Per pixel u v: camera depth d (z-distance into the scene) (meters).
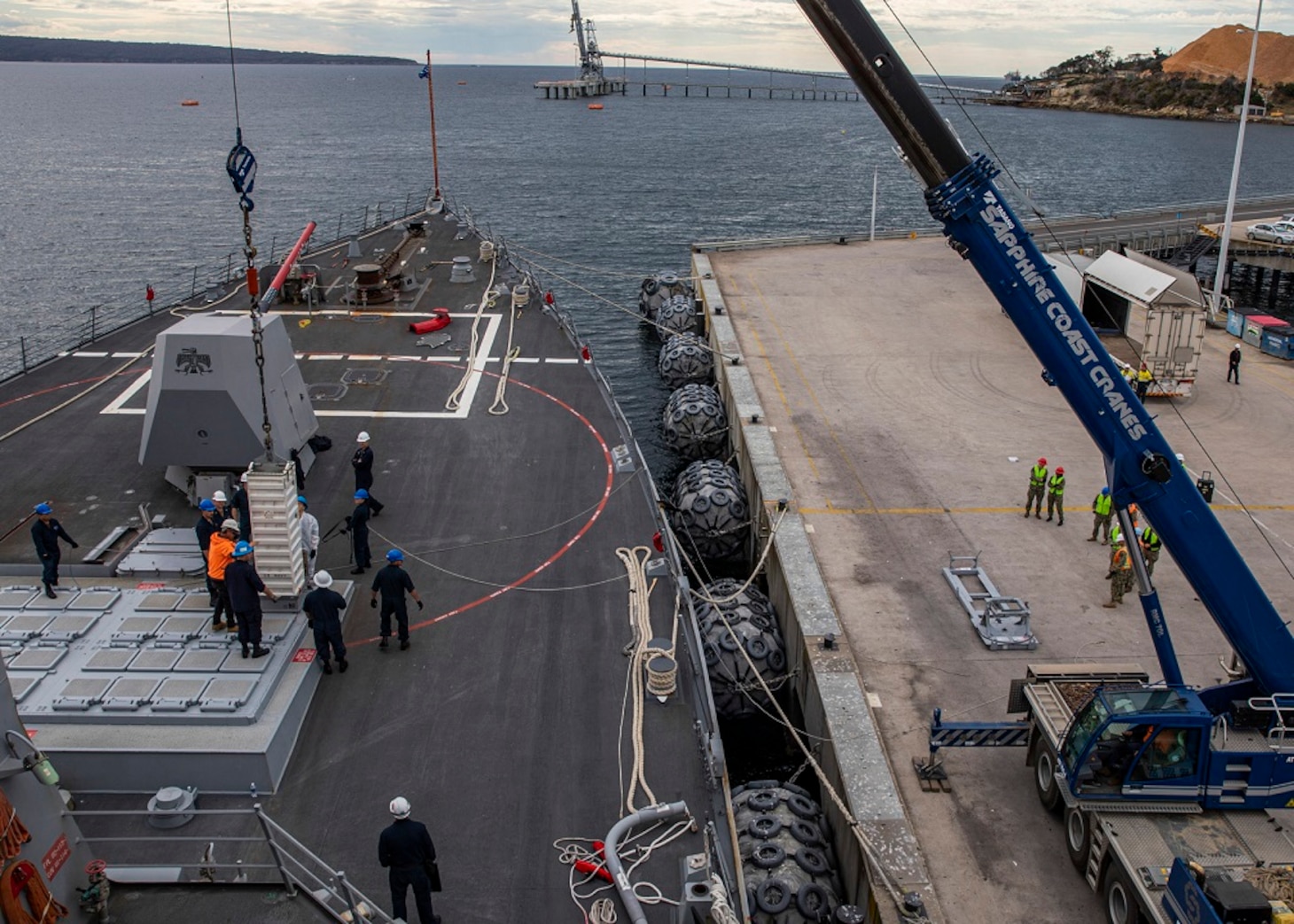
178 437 18.41
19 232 74.75
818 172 118.12
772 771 18.56
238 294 33.38
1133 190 111.06
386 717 14.00
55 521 15.39
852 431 29.17
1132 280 33.47
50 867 9.23
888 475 26.31
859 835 13.87
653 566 17.81
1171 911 11.17
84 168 115.62
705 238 76.19
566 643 15.82
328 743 13.45
